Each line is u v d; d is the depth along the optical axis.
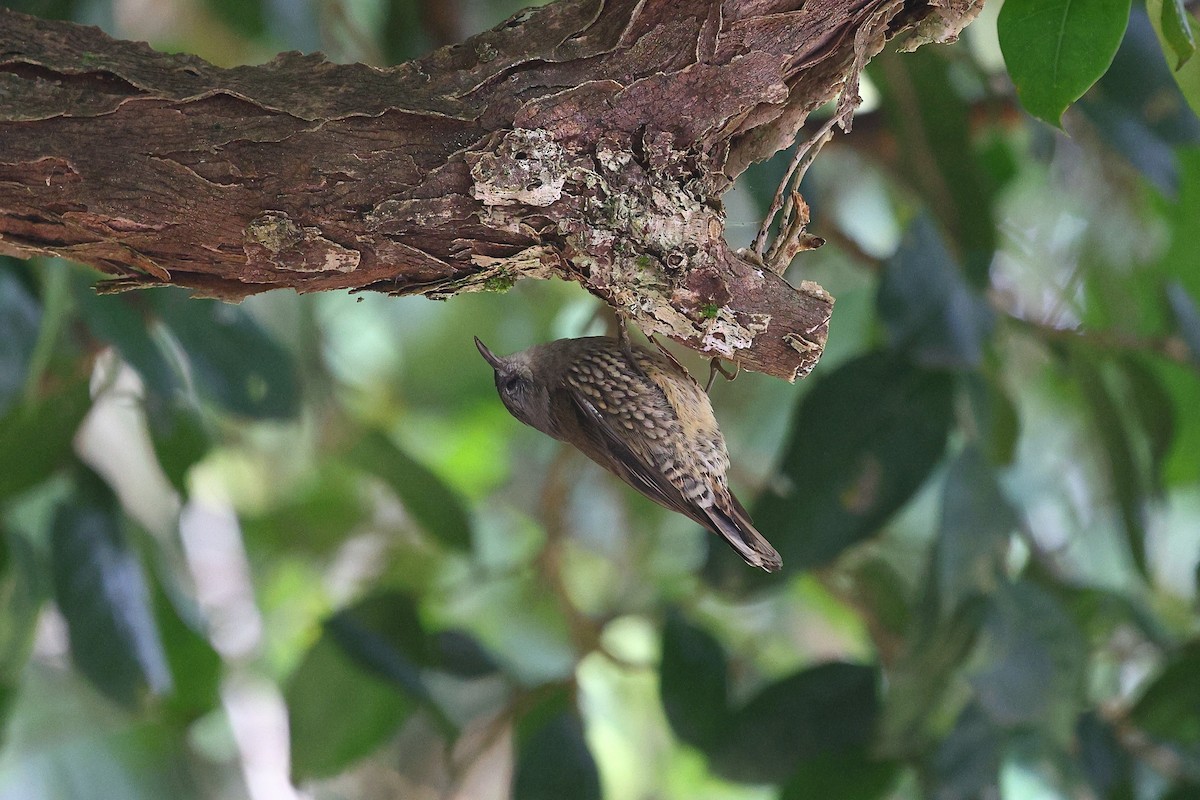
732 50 4.76
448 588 10.30
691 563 11.97
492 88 4.64
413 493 10.09
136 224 4.48
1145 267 9.62
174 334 8.38
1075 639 7.67
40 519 9.54
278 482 13.27
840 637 12.82
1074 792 8.41
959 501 7.48
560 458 10.11
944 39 5.29
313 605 13.14
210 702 9.01
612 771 12.47
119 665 8.07
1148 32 8.12
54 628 11.83
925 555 10.33
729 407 12.19
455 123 4.60
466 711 10.40
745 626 11.78
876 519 7.57
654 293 4.90
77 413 8.07
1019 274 10.88
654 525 12.09
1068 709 7.70
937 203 8.28
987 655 7.54
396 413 13.71
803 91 5.15
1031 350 10.63
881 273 7.66
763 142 5.30
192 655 8.98
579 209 4.73
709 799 12.41
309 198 4.55
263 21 10.38
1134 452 8.53
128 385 11.40
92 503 8.24
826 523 7.58
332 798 12.73
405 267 4.79
